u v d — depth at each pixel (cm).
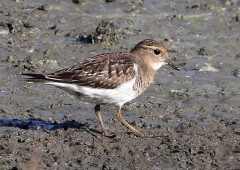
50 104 1680
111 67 1470
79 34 2167
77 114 1634
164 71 1928
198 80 1884
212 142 1467
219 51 2108
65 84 1449
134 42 2133
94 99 1479
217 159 1385
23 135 1471
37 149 1395
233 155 1406
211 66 1983
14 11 2314
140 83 1512
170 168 1339
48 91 1753
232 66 1992
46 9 2341
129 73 1480
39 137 1462
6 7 2345
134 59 1512
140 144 1452
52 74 1454
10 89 1752
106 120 1603
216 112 1684
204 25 2317
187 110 1686
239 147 1445
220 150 1425
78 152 1393
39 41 2098
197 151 1417
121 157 1380
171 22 2317
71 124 1555
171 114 1659
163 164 1355
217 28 2298
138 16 2352
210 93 1803
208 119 1630
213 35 2241
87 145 1435
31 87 1769
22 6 2364
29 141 1431
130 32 2198
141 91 1528
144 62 1531
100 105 1628
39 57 1967
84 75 1449
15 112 1622
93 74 1452
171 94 1784
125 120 1603
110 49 2072
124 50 2069
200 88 1833
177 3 2486
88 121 1593
